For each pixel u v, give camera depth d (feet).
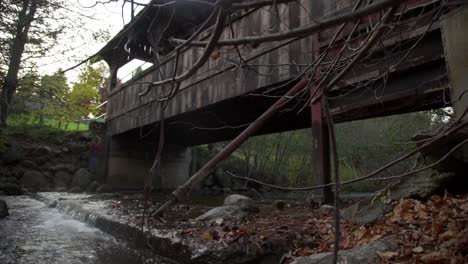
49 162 44.16
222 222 11.93
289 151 65.21
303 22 16.67
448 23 8.04
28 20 19.85
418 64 11.41
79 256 10.68
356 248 7.66
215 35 3.14
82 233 14.67
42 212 21.98
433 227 7.82
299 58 16.76
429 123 31.76
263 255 8.83
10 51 27.30
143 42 36.81
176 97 30.76
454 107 7.83
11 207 23.63
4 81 29.94
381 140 41.34
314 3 16.07
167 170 50.44
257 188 59.82
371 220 10.25
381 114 14.39
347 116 14.55
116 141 46.39
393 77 12.58
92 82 44.50
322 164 14.57
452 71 7.91
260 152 64.49
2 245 12.06
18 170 39.83
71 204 22.18
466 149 9.37
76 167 45.50
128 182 46.62
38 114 44.68
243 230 10.27
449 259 6.18
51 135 48.91
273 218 12.82
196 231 10.82
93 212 17.48
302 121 30.27
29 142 45.47
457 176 10.04
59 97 39.29
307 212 13.92
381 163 40.93
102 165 45.50
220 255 8.27
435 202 9.77
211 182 55.01
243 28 21.12
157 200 26.81
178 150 52.49
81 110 44.78
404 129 34.73
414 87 11.86
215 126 36.52
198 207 20.26
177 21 27.48
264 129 34.86
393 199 10.71
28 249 11.59
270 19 18.86
